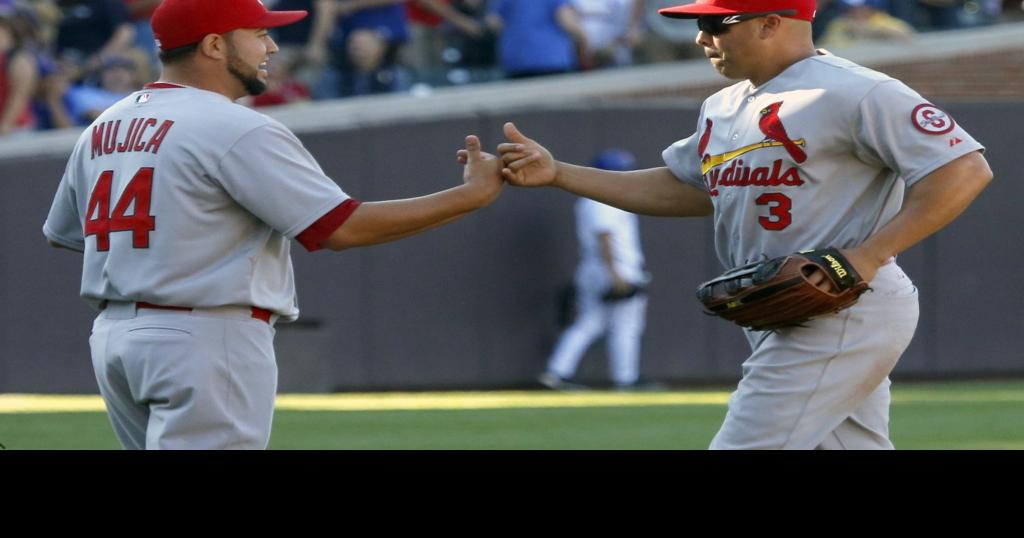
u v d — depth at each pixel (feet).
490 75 165.48
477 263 142.72
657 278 145.69
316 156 138.62
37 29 146.41
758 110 44.93
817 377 44.65
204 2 43.60
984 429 98.27
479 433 96.53
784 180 44.34
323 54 155.63
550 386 141.08
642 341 145.38
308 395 135.54
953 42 173.78
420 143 141.28
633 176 51.90
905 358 149.48
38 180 132.67
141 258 42.50
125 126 43.62
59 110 147.02
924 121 42.86
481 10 167.22
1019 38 175.42
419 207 44.68
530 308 143.95
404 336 140.77
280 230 42.91
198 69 44.21
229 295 42.60
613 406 119.55
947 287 150.51
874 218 44.52
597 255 137.28
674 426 101.91
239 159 42.19
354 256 139.33
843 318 44.47
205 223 42.55
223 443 42.63
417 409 115.65
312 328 137.69
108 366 43.91
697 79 163.63
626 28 168.35
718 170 46.57
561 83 157.48
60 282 133.39
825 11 172.24
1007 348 152.05
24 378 132.67
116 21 151.94
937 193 42.60
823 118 43.55
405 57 163.32
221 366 42.52
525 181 50.67
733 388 145.79
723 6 44.62
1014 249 151.84
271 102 150.20
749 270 44.24
